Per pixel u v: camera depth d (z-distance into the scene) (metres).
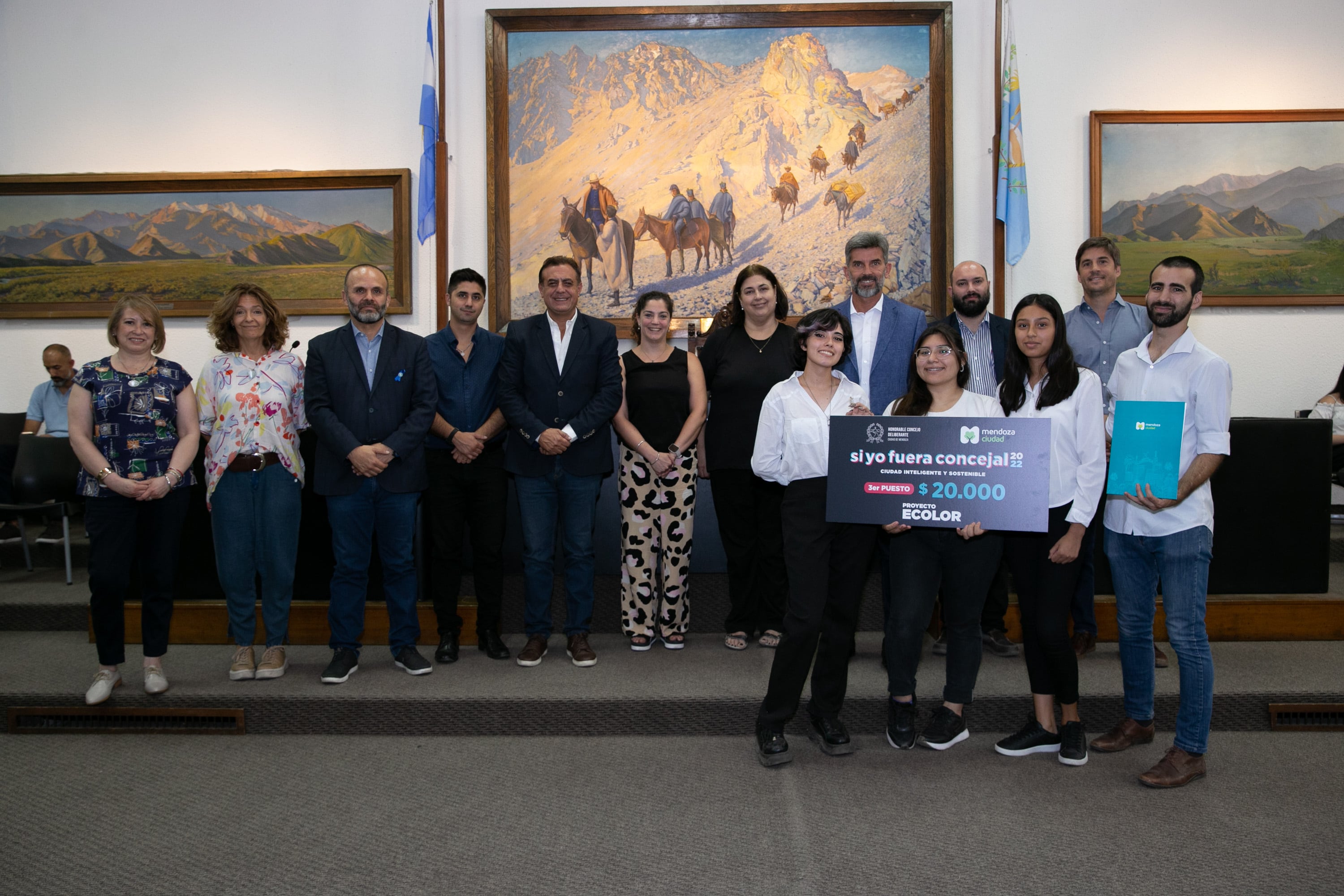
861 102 4.49
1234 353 4.49
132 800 2.28
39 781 2.41
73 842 2.06
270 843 2.04
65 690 2.80
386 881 1.87
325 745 2.66
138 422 2.76
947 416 2.28
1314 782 2.33
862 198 4.49
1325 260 4.41
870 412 2.45
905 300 4.50
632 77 4.52
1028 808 2.18
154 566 2.79
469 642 3.38
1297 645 3.21
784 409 2.41
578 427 3.00
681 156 4.53
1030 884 1.84
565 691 2.76
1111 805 2.20
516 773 2.43
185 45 4.67
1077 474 2.33
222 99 4.67
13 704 2.79
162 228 4.66
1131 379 2.44
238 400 2.89
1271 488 3.32
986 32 4.50
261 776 2.42
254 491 2.92
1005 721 2.71
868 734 2.71
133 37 4.67
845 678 2.51
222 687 2.83
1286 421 3.32
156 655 2.79
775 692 2.41
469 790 2.32
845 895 1.80
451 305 3.20
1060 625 2.37
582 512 3.10
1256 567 3.32
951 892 1.81
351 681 2.89
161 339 2.88
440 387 3.17
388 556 2.98
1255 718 2.71
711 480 3.28
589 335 3.10
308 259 4.64
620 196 4.54
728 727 2.70
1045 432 2.20
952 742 2.54
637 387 3.25
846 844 2.01
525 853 1.98
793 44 4.49
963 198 4.53
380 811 2.20
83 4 4.67
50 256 4.66
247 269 4.65
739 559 3.25
